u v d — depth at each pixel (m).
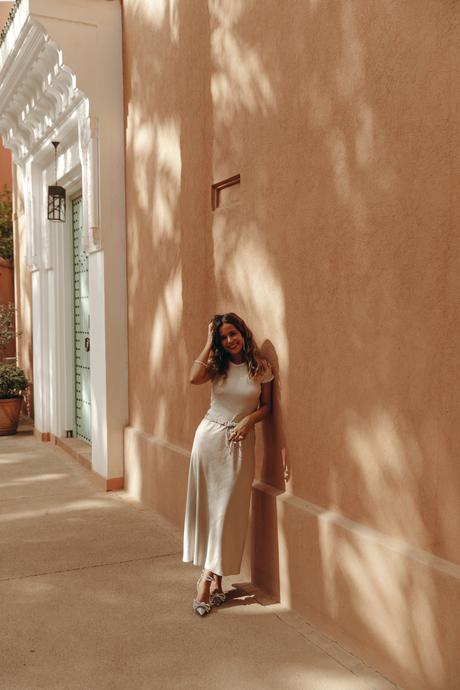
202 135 5.54
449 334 3.21
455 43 3.11
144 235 6.89
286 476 4.54
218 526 4.46
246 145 4.87
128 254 7.38
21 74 8.50
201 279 5.66
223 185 5.30
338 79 3.89
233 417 4.54
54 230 9.81
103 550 5.59
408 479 3.48
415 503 3.44
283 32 4.38
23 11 7.39
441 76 3.19
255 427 4.90
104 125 7.30
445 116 3.18
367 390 3.76
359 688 3.52
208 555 4.49
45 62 7.88
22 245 12.46
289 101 4.35
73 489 7.55
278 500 4.50
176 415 6.29
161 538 5.88
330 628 4.05
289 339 4.45
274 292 4.60
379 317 3.65
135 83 7.02
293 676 3.65
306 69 4.17
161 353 6.56
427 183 3.30
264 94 4.62
